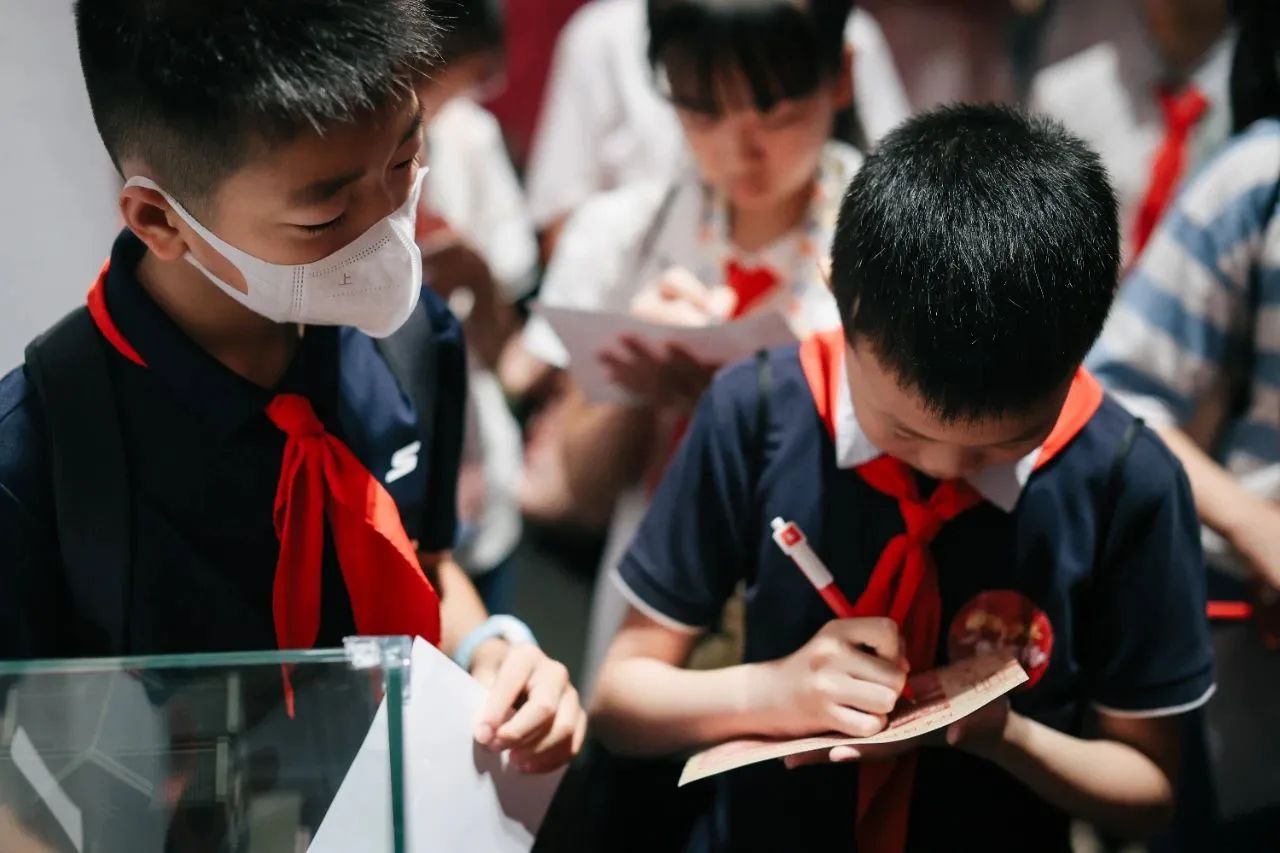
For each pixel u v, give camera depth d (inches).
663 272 64.1
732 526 43.8
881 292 36.7
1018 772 40.9
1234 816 56.2
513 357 83.0
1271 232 52.3
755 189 57.9
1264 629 53.4
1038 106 88.1
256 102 31.7
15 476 35.7
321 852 31.1
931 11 105.6
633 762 49.1
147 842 31.6
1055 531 41.0
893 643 39.5
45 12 53.1
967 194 36.9
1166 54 82.7
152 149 33.7
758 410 43.2
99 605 37.0
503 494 75.8
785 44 54.0
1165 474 41.4
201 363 36.8
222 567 38.1
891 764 42.2
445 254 74.7
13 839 31.6
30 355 36.7
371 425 41.0
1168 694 42.1
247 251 34.8
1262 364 54.4
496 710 39.6
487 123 90.9
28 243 54.4
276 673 30.4
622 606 66.5
